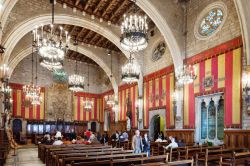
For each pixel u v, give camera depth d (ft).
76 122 90.12
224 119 38.17
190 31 48.47
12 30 47.91
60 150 31.48
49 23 53.52
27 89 68.49
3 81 49.52
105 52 78.89
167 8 49.19
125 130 72.08
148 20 58.34
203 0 45.80
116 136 61.16
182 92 48.57
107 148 34.47
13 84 78.59
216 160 29.22
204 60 43.65
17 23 48.44
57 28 62.69
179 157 28.91
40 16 50.85
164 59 55.98
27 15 49.57
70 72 91.66
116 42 62.34
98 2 53.31
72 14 54.95
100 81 98.12
